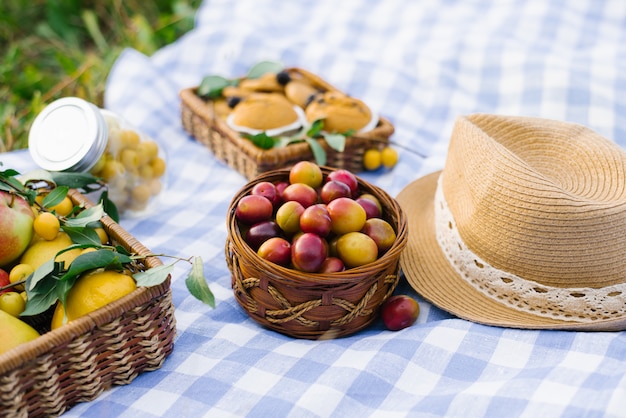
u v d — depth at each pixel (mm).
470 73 1496
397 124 1452
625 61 1445
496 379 945
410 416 907
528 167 1002
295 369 968
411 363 967
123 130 1175
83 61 1863
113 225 1002
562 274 994
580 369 924
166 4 2154
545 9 1573
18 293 943
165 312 947
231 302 1079
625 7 1592
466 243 1051
